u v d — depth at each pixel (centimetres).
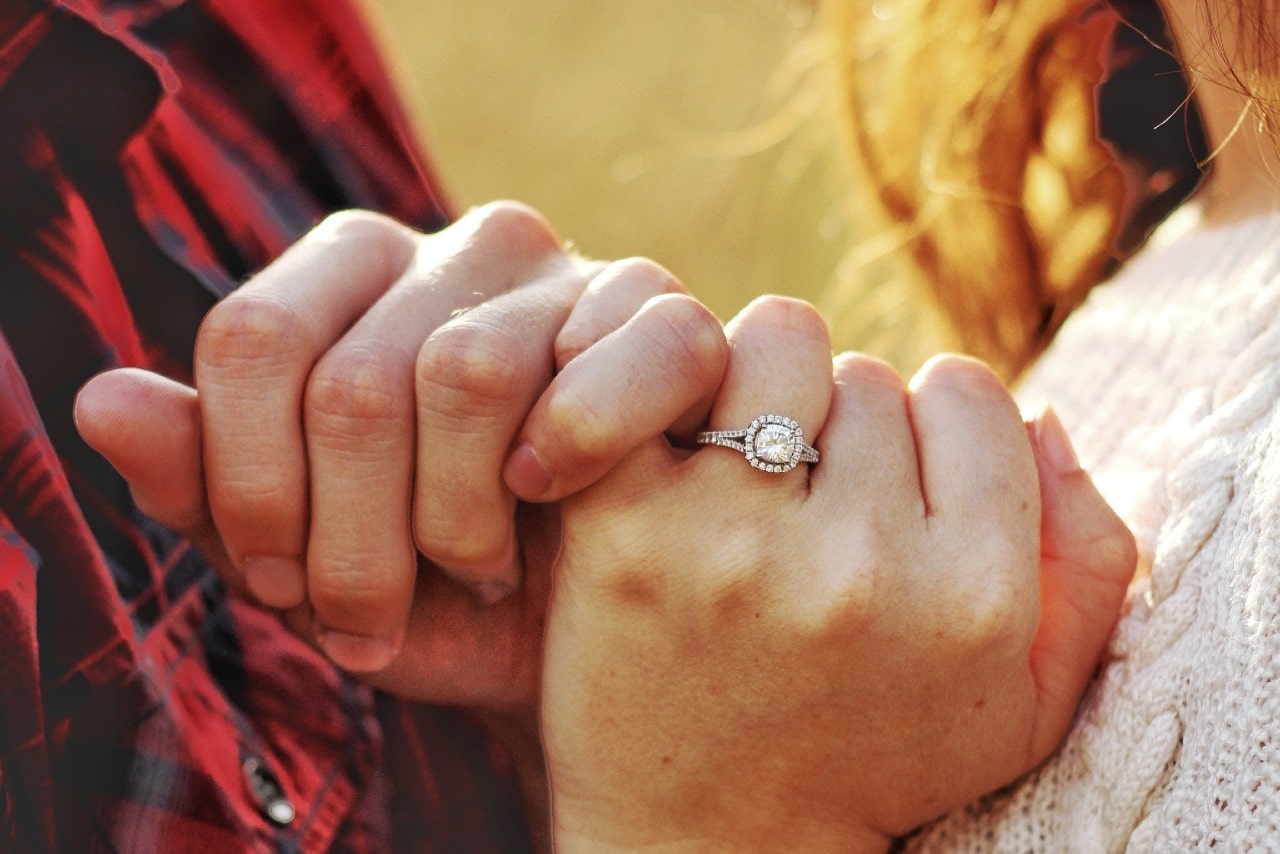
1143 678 50
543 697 51
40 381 48
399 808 50
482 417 47
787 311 50
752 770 51
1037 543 50
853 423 50
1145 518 53
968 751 50
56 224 48
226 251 51
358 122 55
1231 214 59
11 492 46
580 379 47
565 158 233
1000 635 49
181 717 48
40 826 45
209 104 52
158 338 50
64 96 49
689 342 48
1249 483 50
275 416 47
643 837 51
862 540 49
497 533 48
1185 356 56
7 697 45
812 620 49
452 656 51
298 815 49
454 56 258
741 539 49
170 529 49
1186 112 57
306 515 48
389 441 47
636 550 49
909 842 52
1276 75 51
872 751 50
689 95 238
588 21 258
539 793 52
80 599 46
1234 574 49
